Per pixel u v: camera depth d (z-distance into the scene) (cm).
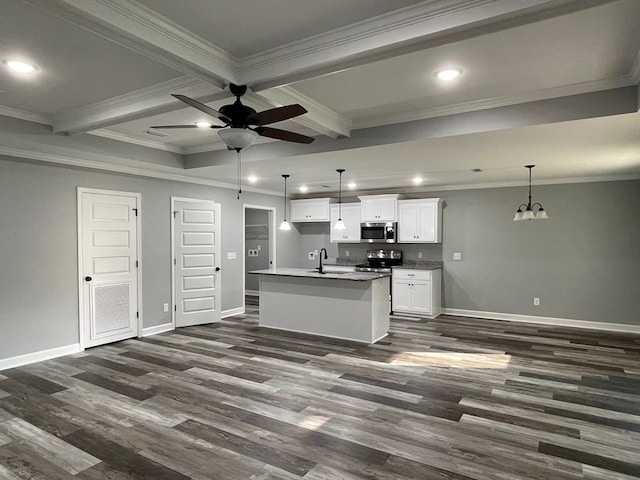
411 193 761
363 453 259
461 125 354
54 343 466
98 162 498
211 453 260
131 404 335
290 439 277
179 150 539
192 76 263
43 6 189
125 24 211
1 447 269
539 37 230
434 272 690
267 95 300
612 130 339
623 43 238
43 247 457
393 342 526
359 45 235
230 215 709
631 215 584
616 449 262
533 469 240
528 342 524
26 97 343
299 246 916
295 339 544
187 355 473
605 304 601
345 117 388
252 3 210
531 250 652
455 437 278
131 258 550
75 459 254
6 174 426
